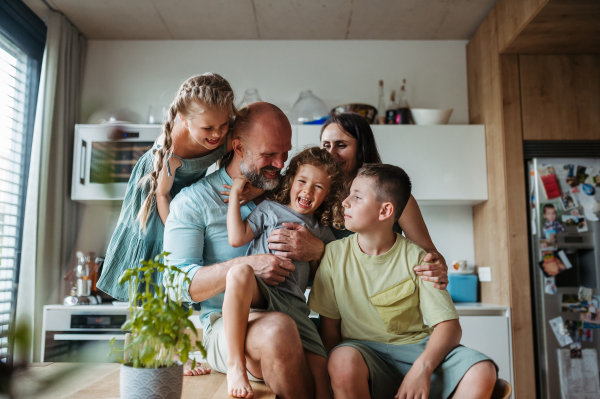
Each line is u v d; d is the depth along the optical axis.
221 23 3.05
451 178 2.88
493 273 2.81
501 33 2.70
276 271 1.17
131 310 0.81
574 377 2.49
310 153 1.38
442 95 3.26
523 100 2.71
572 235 2.59
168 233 1.30
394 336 1.23
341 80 3.26
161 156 1.35
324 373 1.16
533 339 2.56
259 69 3.26
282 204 1.37
